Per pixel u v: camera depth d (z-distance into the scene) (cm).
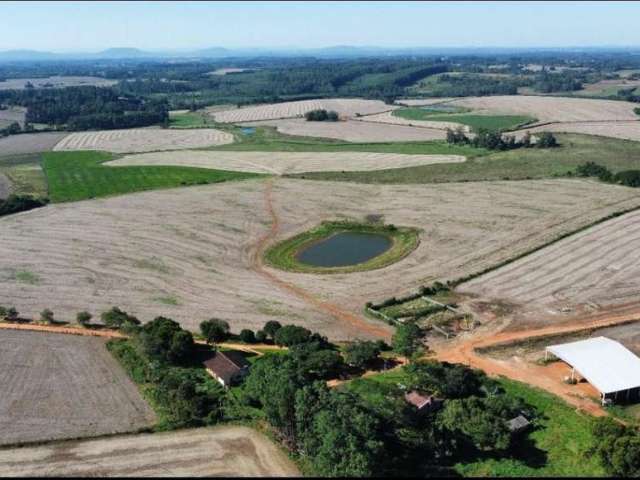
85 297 8512
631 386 5778
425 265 9438
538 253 9812
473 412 5228
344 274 9225
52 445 5266
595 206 12200
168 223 11756
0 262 9838
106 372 6512
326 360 6319
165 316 7906
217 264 9706
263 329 7300
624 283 8594
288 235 11031
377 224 11475
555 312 7781
